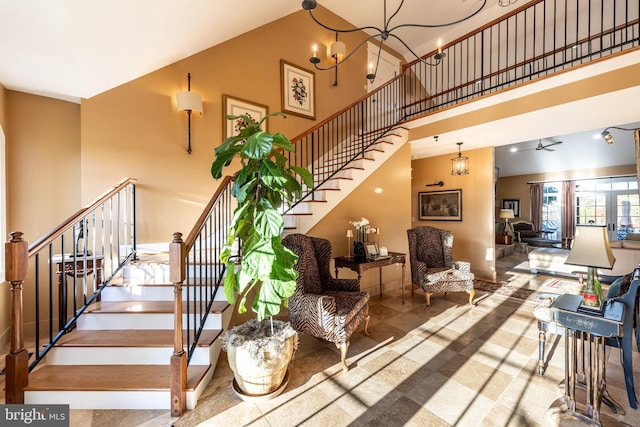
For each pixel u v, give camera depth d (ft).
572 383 5.66
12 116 9.20
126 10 7.08
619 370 7.40
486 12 17.39
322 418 5.65
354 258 11.97
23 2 5.73
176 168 11.20
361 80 18.84
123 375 6.37
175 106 11.18
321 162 16.31
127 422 5.57
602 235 5.67
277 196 7.05
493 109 12.25
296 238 9.34
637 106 10.37
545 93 10.71
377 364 7.67
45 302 9.69
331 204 12.27
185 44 10.43
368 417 5.67
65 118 10.05
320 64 16.48
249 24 12.55
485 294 14.12
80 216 7.35
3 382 6.84
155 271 9.17
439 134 14.37
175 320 5.86
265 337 6.55
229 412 5.88
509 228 29.12
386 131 16.21
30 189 9.50
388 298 13.56
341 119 17.53
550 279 17.10
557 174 30.04
